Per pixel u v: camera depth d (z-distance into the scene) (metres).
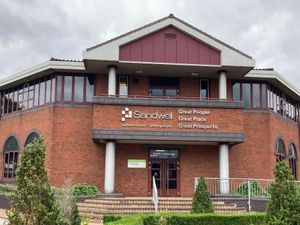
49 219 7.40
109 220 14.22
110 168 22.16
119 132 21.91
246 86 25.72
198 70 23.70
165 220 13.17
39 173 7.63
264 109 25.45
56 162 23.45
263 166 24.75
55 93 24.30
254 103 25.56
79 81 24.70
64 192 12.73
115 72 23.12
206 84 25.31
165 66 23.08
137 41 22.80
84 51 22.11
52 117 23.98
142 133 22.03
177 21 23.03
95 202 20.12
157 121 22.23
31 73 25.23
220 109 22.67
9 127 27.61
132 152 23.95
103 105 22.14
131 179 23.66
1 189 23.31
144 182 23.70
